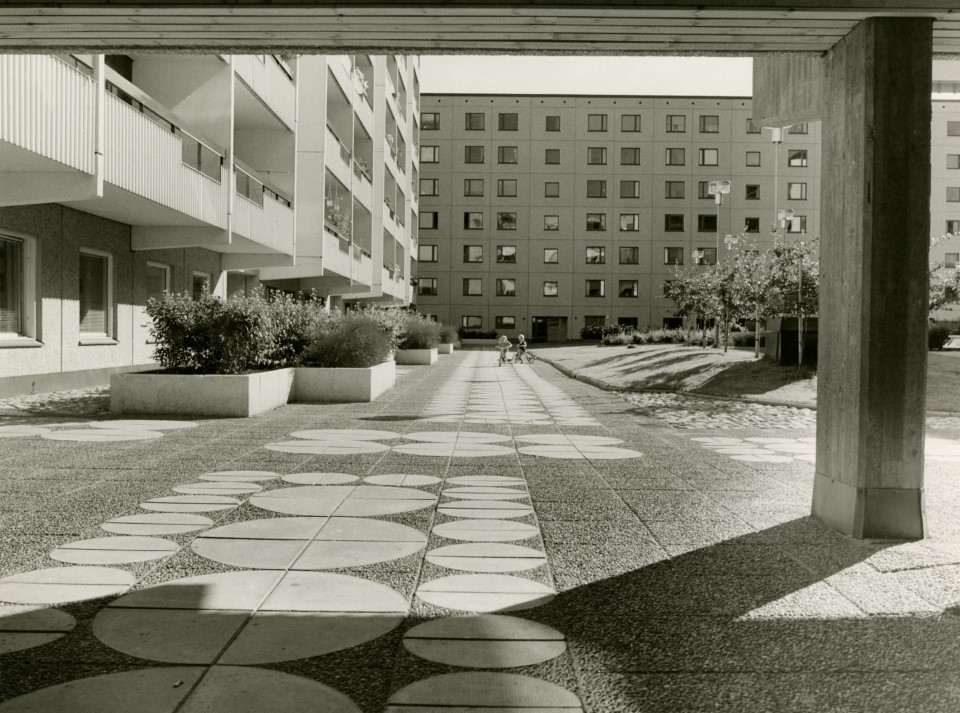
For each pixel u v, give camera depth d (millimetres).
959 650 3699
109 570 4727
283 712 3031
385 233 44281
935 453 10453
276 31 5613
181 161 15641
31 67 10750
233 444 9953
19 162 11570
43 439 10016
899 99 5512
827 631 3916
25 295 14500
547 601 4301
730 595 4422
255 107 21625
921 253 5559
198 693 3174
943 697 3232
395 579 4645
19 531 5598
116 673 3346
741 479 8086
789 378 20125
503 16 5332
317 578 4641
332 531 5730
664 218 71438
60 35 5691
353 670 3410
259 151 24016
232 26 5508
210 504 6535
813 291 21719
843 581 4684
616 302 71812
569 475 8234
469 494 7141
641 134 71250
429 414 14297
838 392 5973
